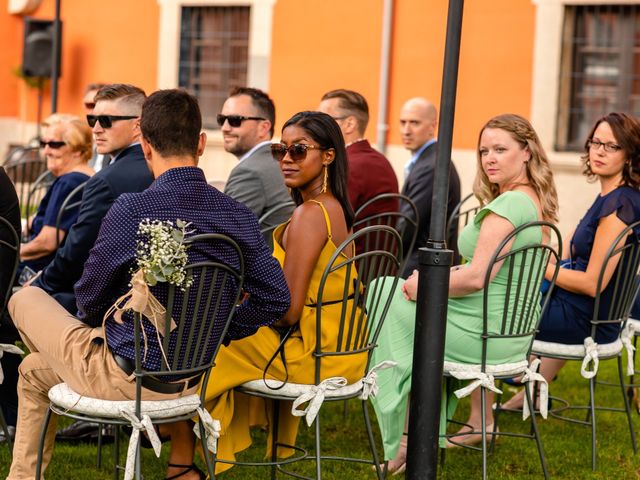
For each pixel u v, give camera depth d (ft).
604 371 23.29
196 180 11.82
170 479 13.89
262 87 46.09
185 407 12.06
